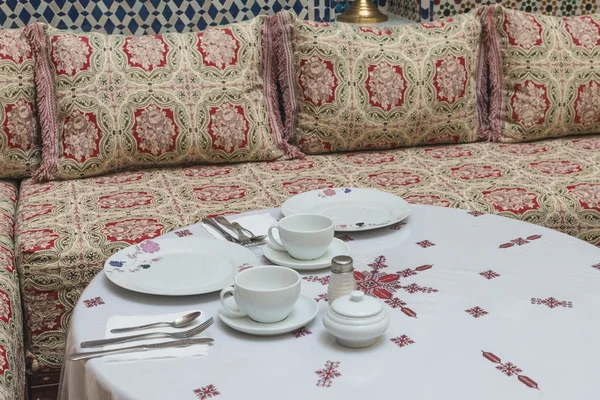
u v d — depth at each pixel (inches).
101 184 104.7
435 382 46.1
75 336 53.1
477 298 57.1
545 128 119.2
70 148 106.0
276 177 106.4
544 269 61.9
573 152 113.7
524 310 55.0
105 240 86.0
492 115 121.6
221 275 61.7
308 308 55.1
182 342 50.9
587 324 52.8
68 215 92.8
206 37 112.5
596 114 120.0
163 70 108.9
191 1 126.1
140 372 48.1
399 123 115.7
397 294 57.9
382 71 114.5
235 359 49.4
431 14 137.6
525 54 118.5
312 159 114.9
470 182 102.3
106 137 106.0
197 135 109.0
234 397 45.2
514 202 96.3
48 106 108.1
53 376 87.3
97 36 109.5
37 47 108.5
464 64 117.8
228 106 110.6
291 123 116.6
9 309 75.8
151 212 93.6
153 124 107.4
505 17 119.8
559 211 96.2
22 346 80.5
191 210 94.1
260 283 54.2
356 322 48.9
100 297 58.9
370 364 48.3
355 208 77.1
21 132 107.0
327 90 113.8
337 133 115.1
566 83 118.6
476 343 50.6
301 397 44.9
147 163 109.7
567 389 45.1
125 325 53.9
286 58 115.7
